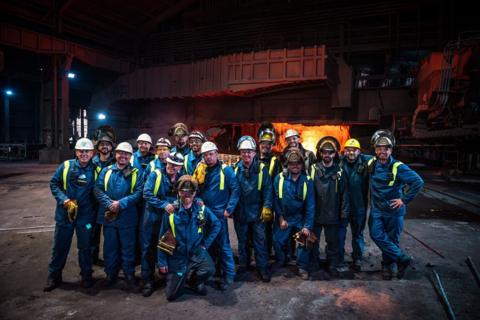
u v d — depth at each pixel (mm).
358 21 22906
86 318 3152
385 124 19594
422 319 3148
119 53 28766
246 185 4059
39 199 9195
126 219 3783
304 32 23938
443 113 15242
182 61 28281
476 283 3895
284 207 4125
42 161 21250
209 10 27188
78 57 23875
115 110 29328
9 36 20078
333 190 4090
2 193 10164
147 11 27234
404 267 4016
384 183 3975
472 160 13961
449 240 5523
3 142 28641
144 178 4074
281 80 19922
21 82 30016
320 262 4594
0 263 4539
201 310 3311
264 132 4441
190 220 3523
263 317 3182
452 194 9812
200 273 3580
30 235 5828
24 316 3188
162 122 28281
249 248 4508
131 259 3859
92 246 4469
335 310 3314
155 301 3498
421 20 21734
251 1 25781
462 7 20953
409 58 21281
